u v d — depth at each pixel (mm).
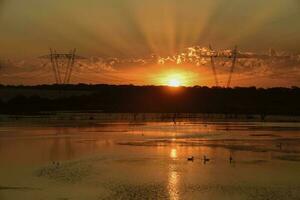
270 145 52281
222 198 26219
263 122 105875
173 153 44531
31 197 26391
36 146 49844
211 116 139000
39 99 162375
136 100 169375
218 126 88312
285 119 122500
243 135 65938
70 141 55438
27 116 119250
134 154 43500
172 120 113125
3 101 156000
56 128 78250
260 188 28688
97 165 36875
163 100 168250
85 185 29312
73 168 35312
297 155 43875
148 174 33125
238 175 33000
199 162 38906
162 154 43656
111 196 26547
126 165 37031
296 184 29953
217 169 35500
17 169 34750
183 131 72812
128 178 31594
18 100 157875
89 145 51188
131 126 85438
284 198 26219
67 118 113188
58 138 59344
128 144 52469
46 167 35625
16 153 43781
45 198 26188
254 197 26422
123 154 43469
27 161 38625
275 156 43031
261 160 40469
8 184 29594
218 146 50969
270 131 74562
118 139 58281
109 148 48406
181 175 32812
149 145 51531
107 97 170875
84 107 161625
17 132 69000
